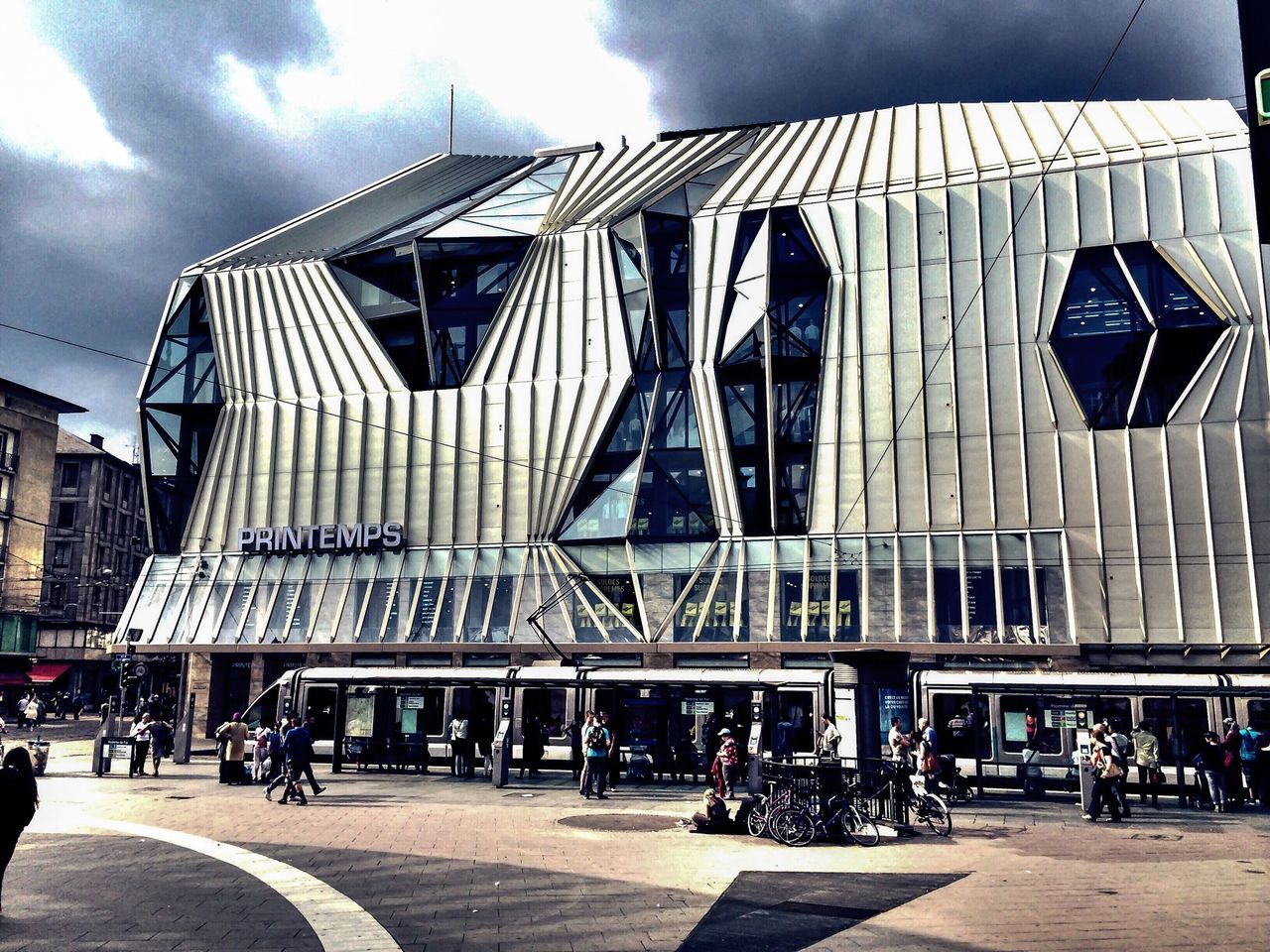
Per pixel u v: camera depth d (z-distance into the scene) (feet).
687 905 37.06
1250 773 74.43
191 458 151.53
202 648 138.51
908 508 122.83
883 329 127.54
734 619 123.34
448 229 147.74
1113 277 120.88
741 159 147.33
